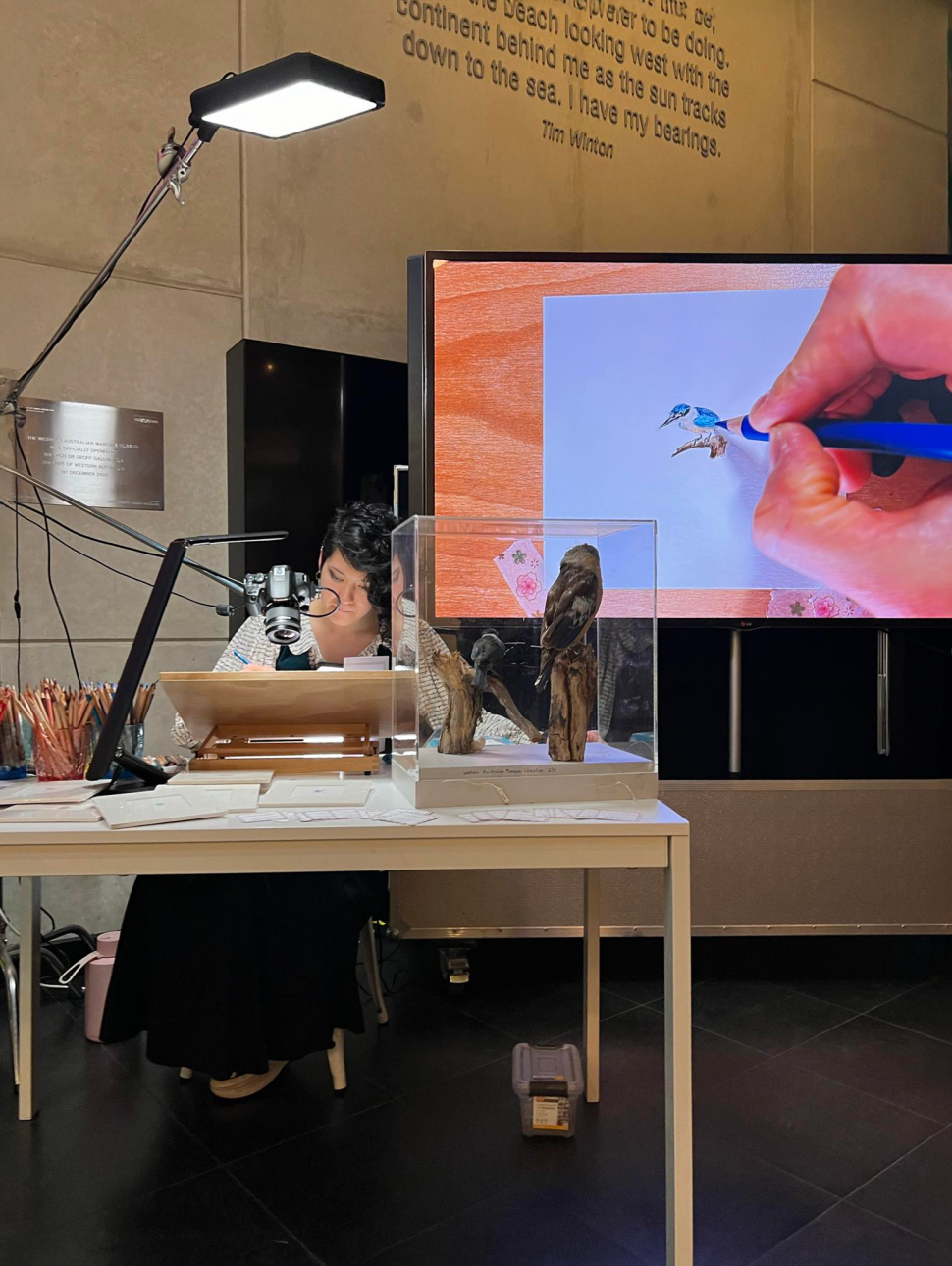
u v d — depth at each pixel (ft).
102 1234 5.19
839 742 11.02
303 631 8.01
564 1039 7.74
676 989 4.56
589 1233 5.16
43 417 9.49
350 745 5.80
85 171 9.69
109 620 9.91
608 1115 6.47
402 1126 6.33
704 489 9.43
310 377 10.30
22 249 9.38
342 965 6.48
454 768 4.80
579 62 12.60
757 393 9.43
